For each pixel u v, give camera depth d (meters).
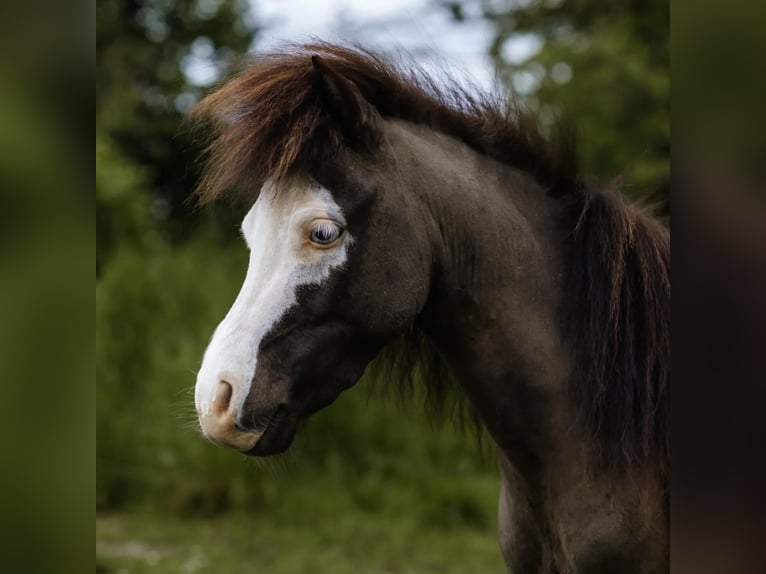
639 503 1.81
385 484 5.37
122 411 5.55
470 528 5.12
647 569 1.82
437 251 1.83
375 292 1.75
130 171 6.89
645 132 7.46
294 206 1.73
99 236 6.54
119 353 5.69
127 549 4.65
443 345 1.93
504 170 1.94
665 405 1.83
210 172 1.82
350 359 1.79
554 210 1.94
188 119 1.97
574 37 8.16
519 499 1.96
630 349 1.82
